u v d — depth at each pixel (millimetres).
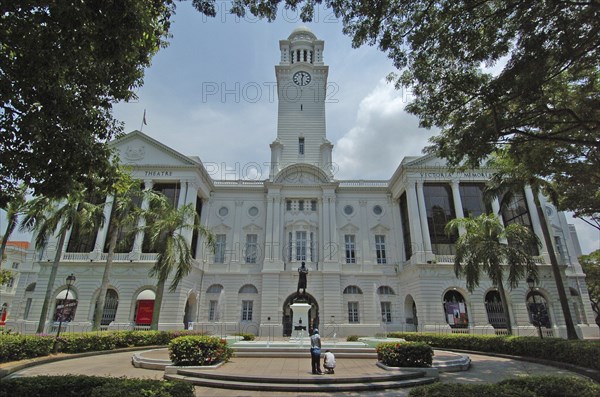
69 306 21609
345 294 39750
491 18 11398
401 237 41906
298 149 46250
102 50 8539
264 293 38125
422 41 12250
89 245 36781
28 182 10000
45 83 8867
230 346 20766
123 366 16719
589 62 11898
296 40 51875
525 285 35125
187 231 36656
